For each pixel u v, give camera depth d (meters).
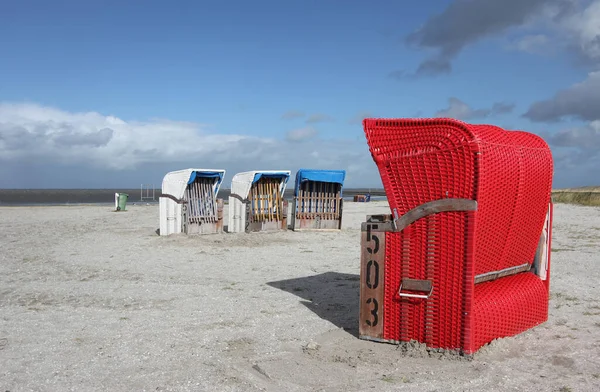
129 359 6.08
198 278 11.30
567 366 5.78
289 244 17.38
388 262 6.58
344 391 5.11
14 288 10.32
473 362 5.92
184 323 7.68
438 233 6.19
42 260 13.89
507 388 5.14
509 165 6.49
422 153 6.25
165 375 5.56
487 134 6.44
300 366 5.82
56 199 85.88
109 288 10.27
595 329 7.28
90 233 20.69
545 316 7.69
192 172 18.83
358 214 33.97
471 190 5.98
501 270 7.04
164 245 16.78
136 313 8.28
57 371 5.68
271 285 10.53
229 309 8.52
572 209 34.97
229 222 20.70
